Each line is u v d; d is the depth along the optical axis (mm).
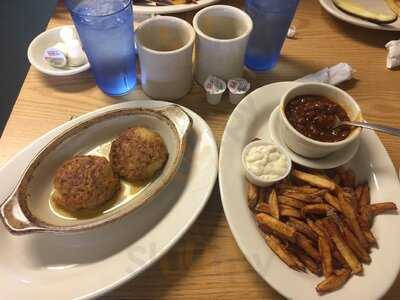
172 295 553
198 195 615
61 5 943
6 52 1546
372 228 605
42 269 554
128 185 639
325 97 689
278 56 843
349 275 549
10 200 549
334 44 912
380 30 922
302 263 563
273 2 729
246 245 559
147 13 866
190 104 783
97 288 519
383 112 789
